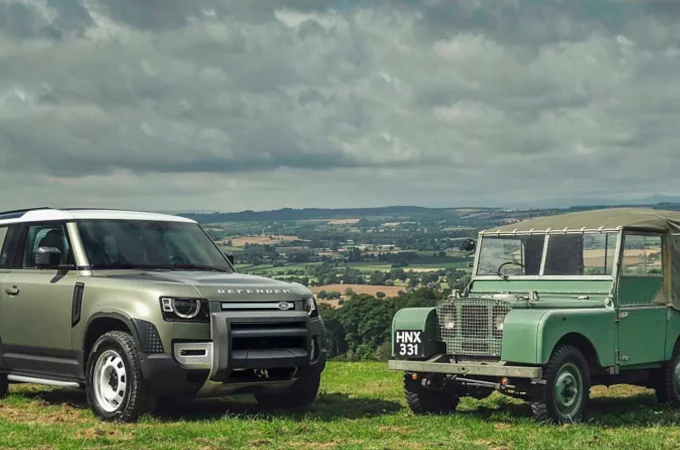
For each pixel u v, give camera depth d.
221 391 10.29
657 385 12.23
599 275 11.50
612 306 11.26
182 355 10.10
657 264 12.01
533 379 10.23
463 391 11.30
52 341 11.13
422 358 11.05
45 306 11.21
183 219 12.52
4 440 8.88
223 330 10.12
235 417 10.48
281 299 10.73
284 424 9.88
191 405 11.66
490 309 10.72
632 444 9.05
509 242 12.34
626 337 11.36
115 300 10.44
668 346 12.03
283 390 10.83
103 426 9.77
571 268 11.74
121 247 11.43
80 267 11.09
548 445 9.01
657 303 11.93
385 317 56.03
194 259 11.84
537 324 10.19
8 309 11.70
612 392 14.16
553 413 10.38
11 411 11.18
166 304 10.13
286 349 10.58
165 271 11.33
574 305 11.12
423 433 9.77
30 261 11.77
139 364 10.02
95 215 11.74
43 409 11.41
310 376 10.96
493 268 12.41
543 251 11.99
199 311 10.20
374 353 55.66
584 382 10.70
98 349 10.41
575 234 11.80
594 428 10.13
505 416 11.09
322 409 11.73
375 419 10.79
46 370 11.27
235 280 10.90
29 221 12.00
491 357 10.74
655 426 10.44
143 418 10.11
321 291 78.25
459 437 9.53
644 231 11.79
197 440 9.01
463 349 10.90
